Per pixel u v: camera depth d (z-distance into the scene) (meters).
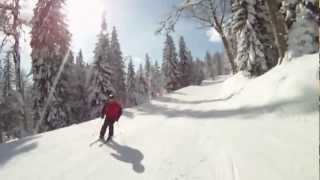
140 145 11.95
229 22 33.59
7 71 44.72
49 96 32.81
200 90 34.31
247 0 27.69
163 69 71.38
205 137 11.54
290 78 13.66
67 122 34.19
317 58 14.22
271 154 8.84
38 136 15.53
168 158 10.12
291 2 18.16
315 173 7.42
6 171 10.96
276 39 18.22
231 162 8.89
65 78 34.69
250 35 27.28
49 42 33.50
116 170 9.80
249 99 15.29
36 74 33.50
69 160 11.19
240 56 28.20
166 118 16.75
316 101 11.41
